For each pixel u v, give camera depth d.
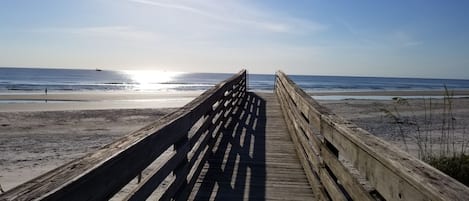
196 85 64.94
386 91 54.22
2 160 9.25
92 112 19.17
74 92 38.12
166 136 2.42
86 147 10.96
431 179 1.22
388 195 1.51
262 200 3.74
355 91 52.00
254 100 13.77
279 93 13.17
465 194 1.07
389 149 1.69
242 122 8.68
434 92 52.84
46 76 91.31
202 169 4.76
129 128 14.64
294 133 6.25
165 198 2.55
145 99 30.45
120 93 38.31
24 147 10.86
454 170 4.70
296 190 4.04
